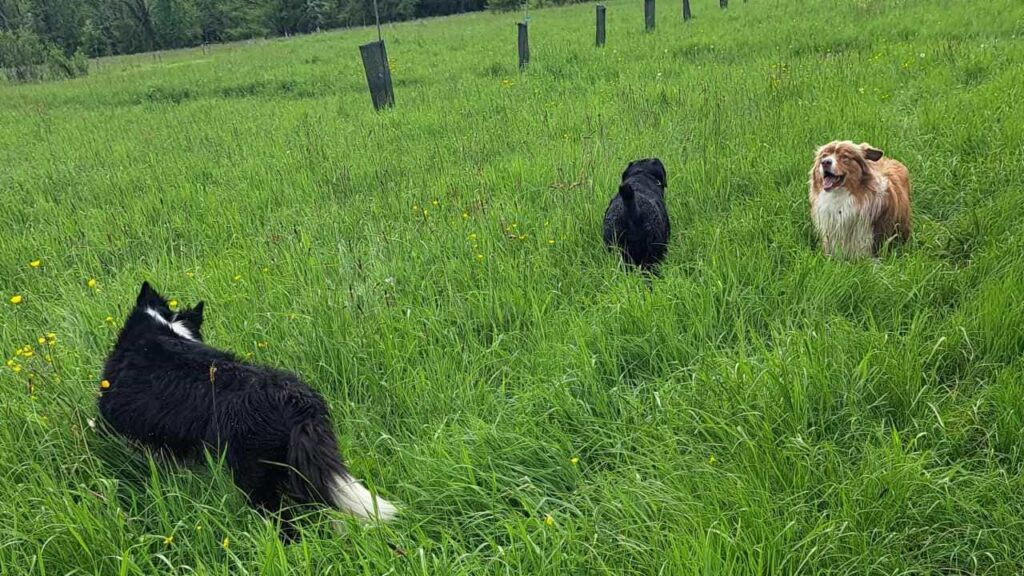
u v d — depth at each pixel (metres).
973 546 2.48
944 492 2.60
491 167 6.83
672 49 13.87
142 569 2.61
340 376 3.71
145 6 57.44
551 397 3.29
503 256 4.82
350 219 5.71
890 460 2.70
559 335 3.85
